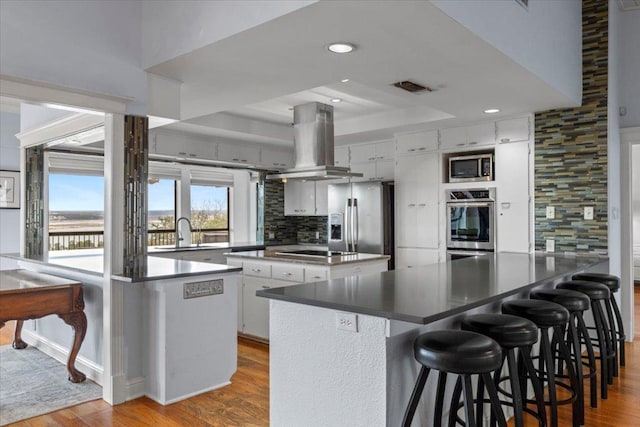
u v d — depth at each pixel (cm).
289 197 724
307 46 266
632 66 456
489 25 262
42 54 273
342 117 552
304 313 200
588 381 341
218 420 276
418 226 541
